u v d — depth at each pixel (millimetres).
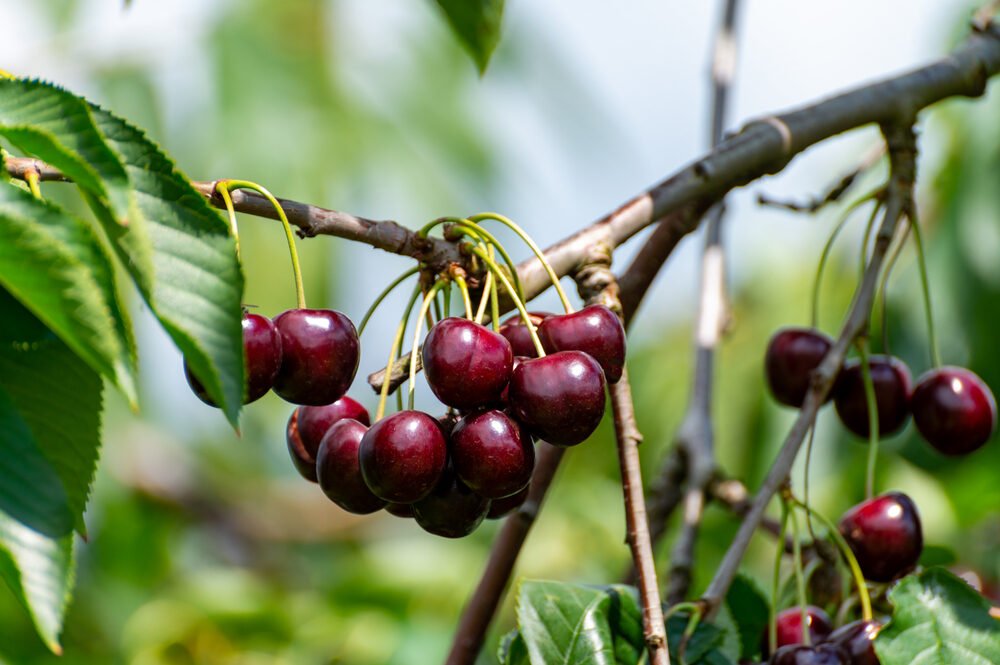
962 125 1517
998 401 1481
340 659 1305
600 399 907
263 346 902
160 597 1416
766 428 1537
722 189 1048
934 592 955
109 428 1595
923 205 1531
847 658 958
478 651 1064
